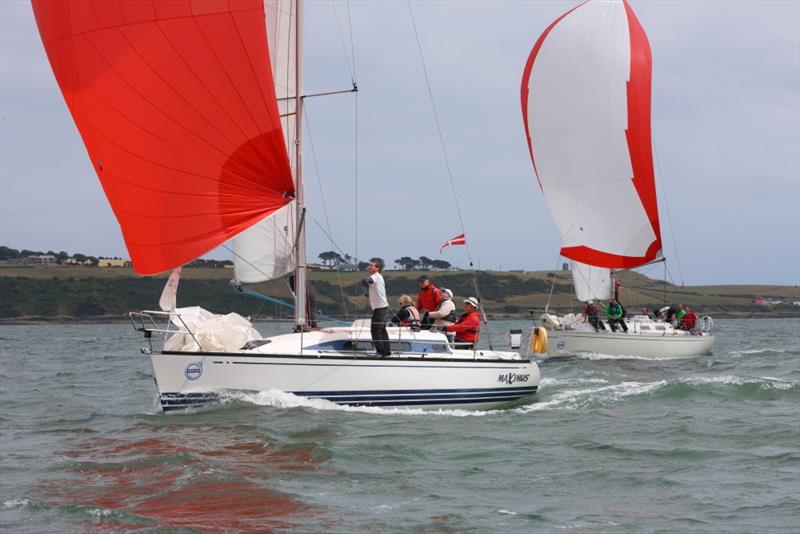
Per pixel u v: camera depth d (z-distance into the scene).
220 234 21.95
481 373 24.20
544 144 49.44
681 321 48.19
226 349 22.16
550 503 14.62
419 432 20.42
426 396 23.45
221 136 21.59
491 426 21.69
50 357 55.81
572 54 48.62
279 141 21.84
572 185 49.06
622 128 48.03
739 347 59.34
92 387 33.72
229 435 19.45
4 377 39.81
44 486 15.72
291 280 24.08
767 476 16.48
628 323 47.72
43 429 22.38
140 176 21.67
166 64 21.23
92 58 21.31
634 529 13.18
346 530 13.02
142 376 38.56
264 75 21.45
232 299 141.88
